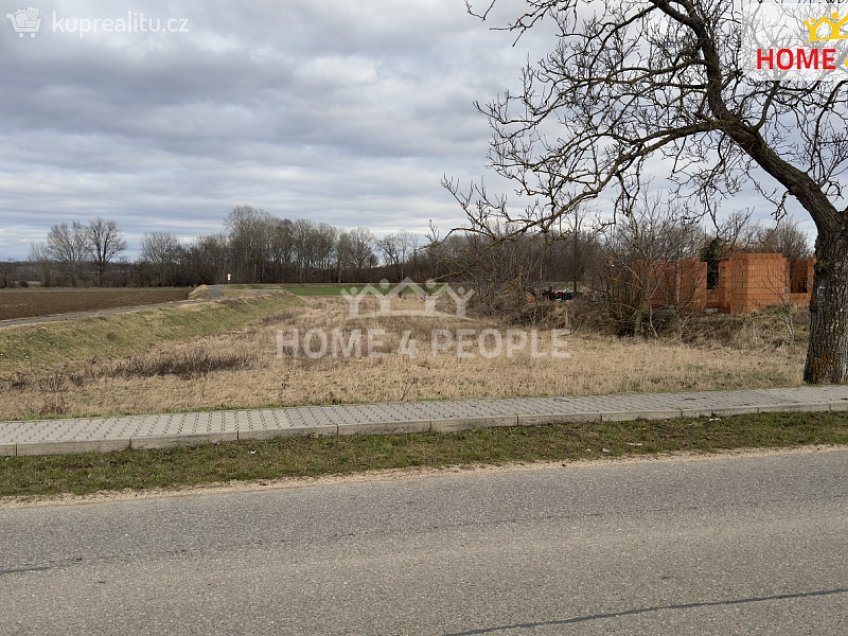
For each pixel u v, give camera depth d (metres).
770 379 12.01
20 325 20.83
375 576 3.76
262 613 3.32
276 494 5.36
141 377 13.88
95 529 4.55
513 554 4.08
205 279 108.12
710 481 5.71
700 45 9.27
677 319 23.69
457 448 6.83
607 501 5.16
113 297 59.34
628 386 11.18
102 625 3.20
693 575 3.76
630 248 24.25
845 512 4.87
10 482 5.66
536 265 16.28
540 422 8.09
